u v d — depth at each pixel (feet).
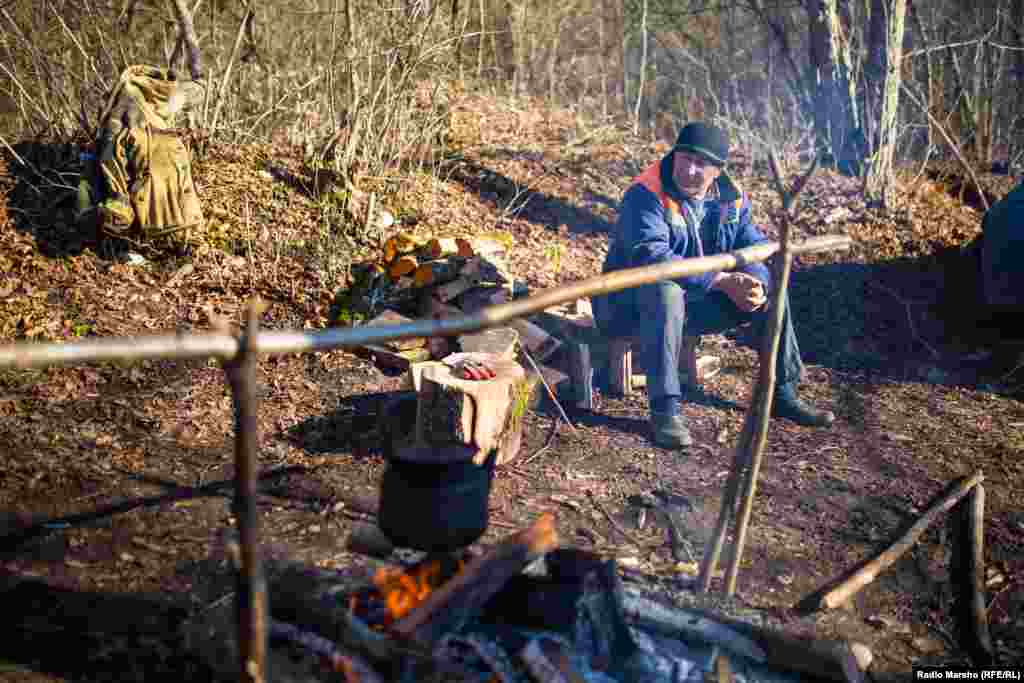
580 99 29.45
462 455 9.35
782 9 31.63
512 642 8.46
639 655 8.96
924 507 13.35
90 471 13.24
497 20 31.30
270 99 24.14
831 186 23.72
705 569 10.59
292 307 18.16
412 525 9.11
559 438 15.24
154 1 27.22
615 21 33.91
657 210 15.17
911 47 31.32
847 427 16.10
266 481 13.25
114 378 15.80
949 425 16.24
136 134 18.01
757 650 9.59
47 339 16.35
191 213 18.51
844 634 10.48
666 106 34.14
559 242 21.44
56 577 10.55
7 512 12.05
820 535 12.60
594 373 17.37
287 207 20.48
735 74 32.73
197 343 6.56
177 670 8.89
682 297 14.94
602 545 11.98
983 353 19.06
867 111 23.77
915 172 25.45
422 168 23.15
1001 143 28.58
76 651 9.14
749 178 24.25
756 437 10.18
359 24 23.22
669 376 14.87
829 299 20.52
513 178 23.43
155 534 11.61
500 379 13.79
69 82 21.71
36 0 21.83
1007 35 28.66
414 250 18.56
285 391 16.03
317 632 8.64
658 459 14.61
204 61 25.89
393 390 16.39
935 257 21.61
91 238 18.39
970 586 11.59
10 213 18.79
